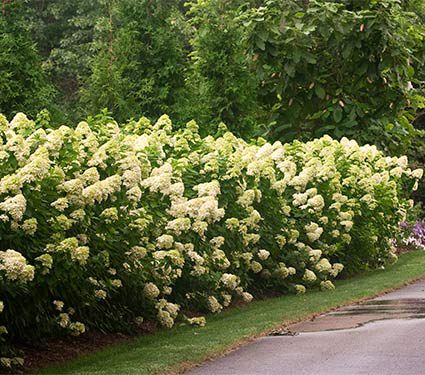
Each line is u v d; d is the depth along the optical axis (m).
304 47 20.81
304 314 12.80
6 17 19.48
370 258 19.34
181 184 12.58
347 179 18.33
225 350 10.19
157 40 21.66
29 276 9.11
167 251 11.98
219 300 13.95
